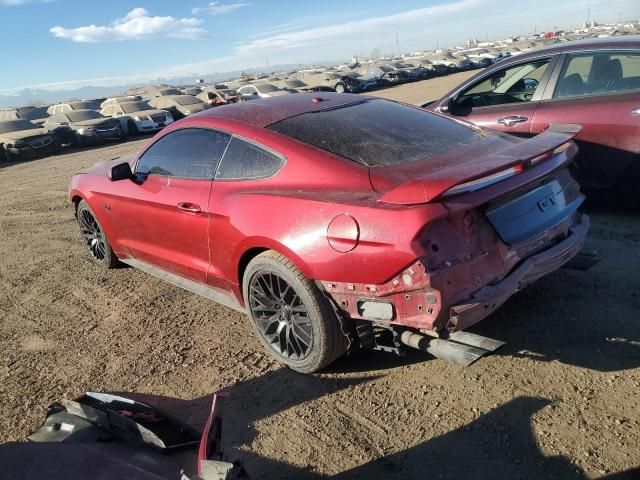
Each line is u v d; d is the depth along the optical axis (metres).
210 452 1.90
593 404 2.87
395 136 3.59
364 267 2.87
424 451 2.68
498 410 2.90
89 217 5.68
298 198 3.19
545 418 2.80
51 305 5.00
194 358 3.81
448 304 2.75
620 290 4.01
